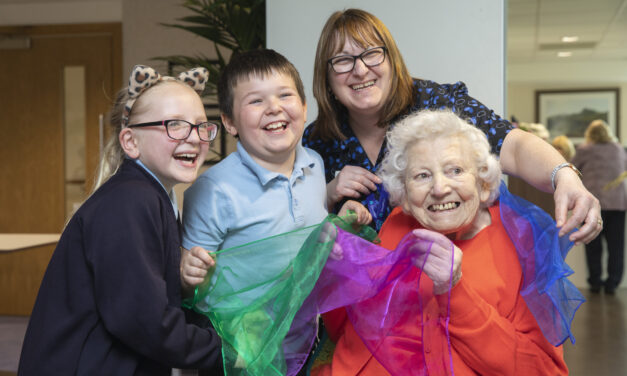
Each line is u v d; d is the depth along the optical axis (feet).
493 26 6.27
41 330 3.27
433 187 3.55
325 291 3.61
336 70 4.47
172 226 3.55
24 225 13.83
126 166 3.63
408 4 6.45
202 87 4.07
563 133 11.23
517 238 3.67
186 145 3.57
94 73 13.39
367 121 4.79
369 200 4.68
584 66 10.80
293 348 3.64
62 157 13.62
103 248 3.14
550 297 3.38
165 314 3.19
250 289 3.62
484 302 3.38
